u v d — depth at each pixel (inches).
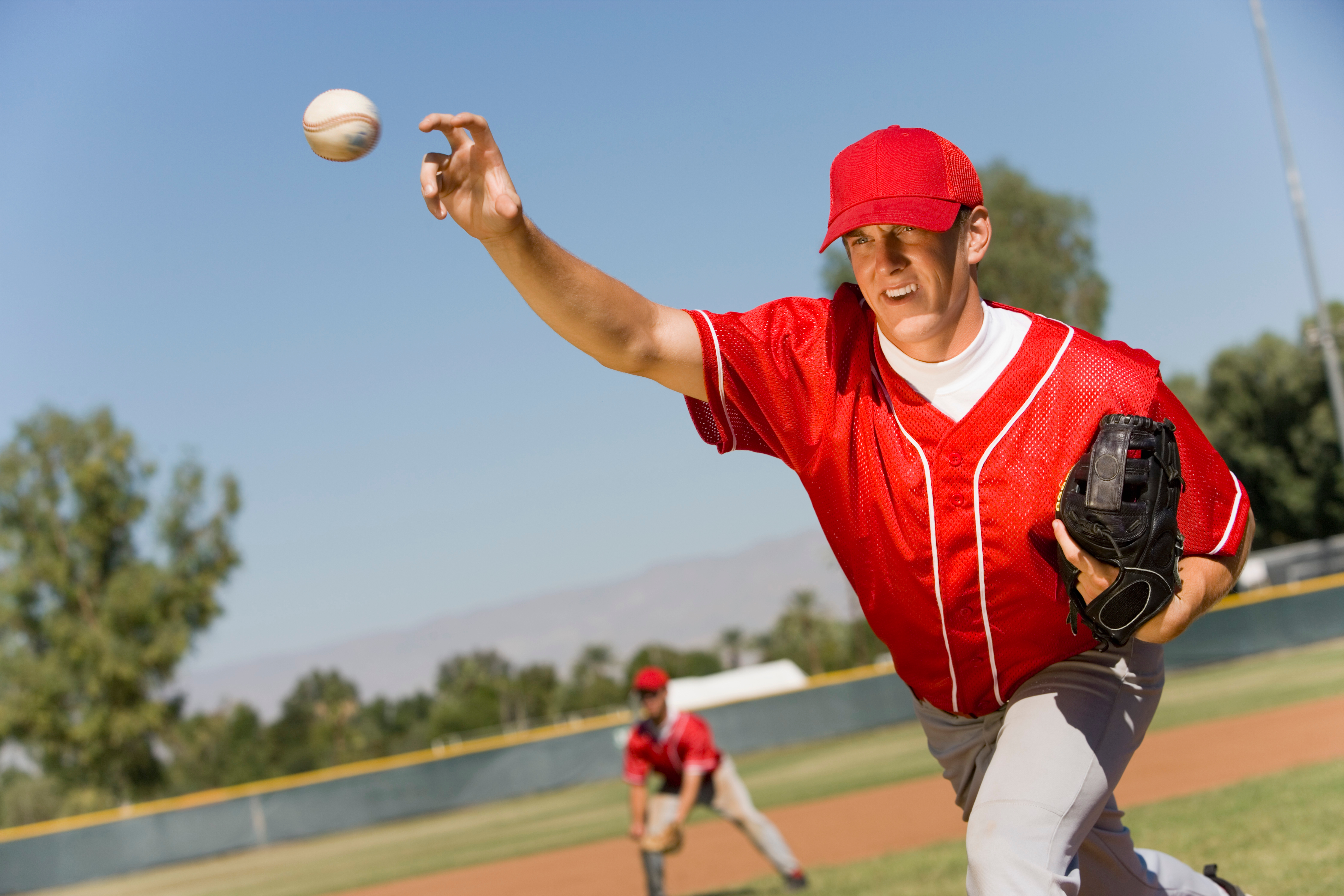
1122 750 87.5
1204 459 84.6
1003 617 85.5
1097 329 1392.7
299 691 3464.6
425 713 4192.9
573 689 4013.3
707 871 318.3
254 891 445.1
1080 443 81.2
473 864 422.3
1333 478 1633.9
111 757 1504.7
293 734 3316.9
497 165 76.2
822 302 91.8
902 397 84.3
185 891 510.0
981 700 93.3
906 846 302.8
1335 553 1433.3
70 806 1528.1
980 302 83.8
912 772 496.4
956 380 82.5
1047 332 84.9
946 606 86.2
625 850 395.2
